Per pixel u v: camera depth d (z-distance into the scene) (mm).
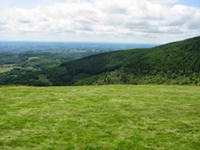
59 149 8641
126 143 9422
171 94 25344
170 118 13641
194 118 13688
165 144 9398
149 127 11781
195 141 9789
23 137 9891
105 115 14188
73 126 11711
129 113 14820
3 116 13391
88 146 8992
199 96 23922
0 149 8438
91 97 21641
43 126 11625
